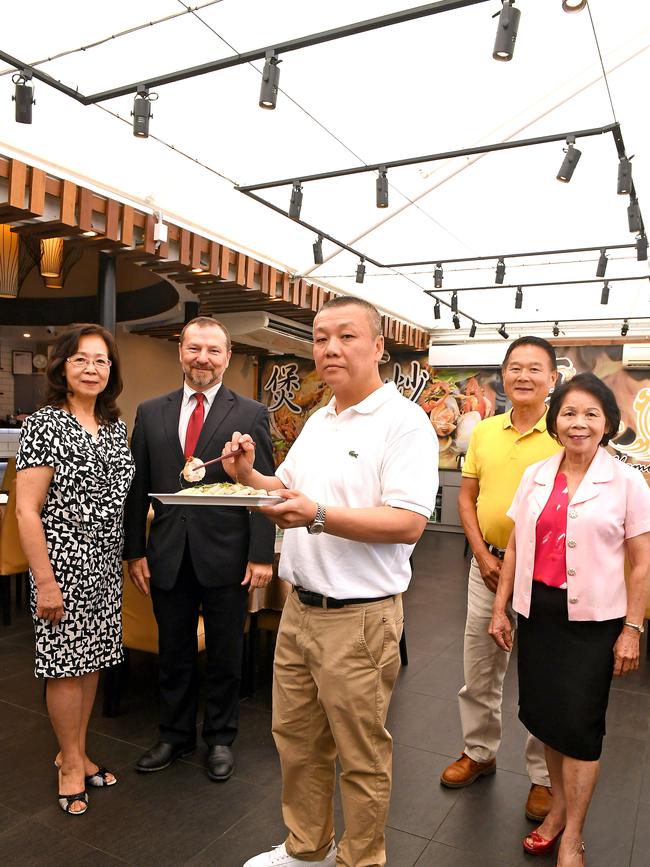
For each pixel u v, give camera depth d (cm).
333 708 153
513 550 212
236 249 594
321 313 159
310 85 349
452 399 1007
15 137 379
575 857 180
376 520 142
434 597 546
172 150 416
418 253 596
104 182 443
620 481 186
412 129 392
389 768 158
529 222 524
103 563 223
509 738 285
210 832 206
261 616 331
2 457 798
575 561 183
